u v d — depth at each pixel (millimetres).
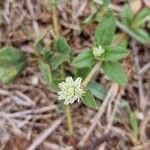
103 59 79
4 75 81
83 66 78
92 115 87
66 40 87
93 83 86
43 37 84
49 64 82
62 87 76
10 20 89
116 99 88
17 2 89
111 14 78
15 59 82
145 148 88
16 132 85
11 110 86
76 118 87
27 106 87
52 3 87
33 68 87
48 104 87
